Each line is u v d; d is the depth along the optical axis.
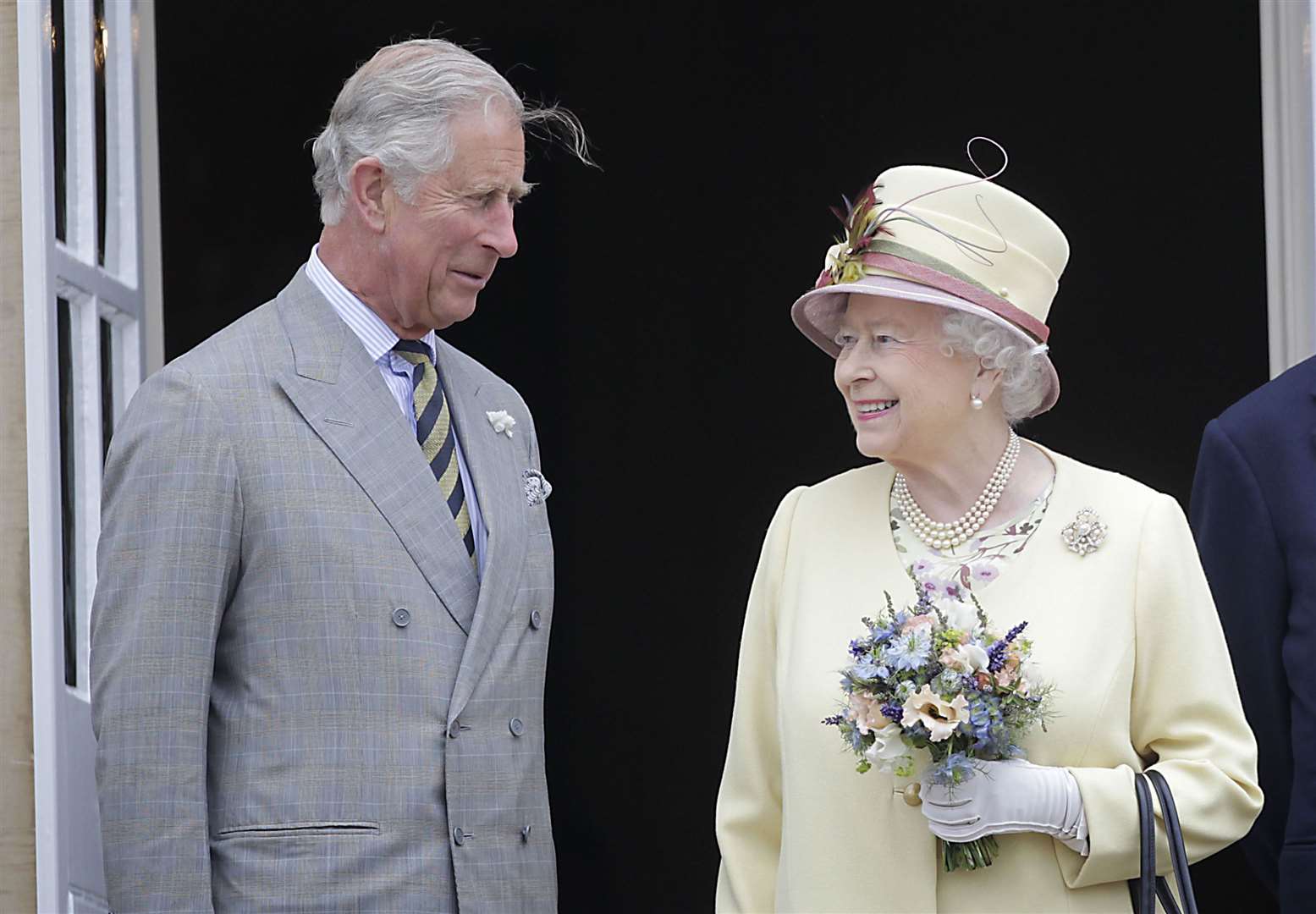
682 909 23.86
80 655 14.12
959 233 11.16
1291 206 15.70
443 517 11.70
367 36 22.80
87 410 14.55
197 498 11.09
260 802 11.04
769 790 11.66
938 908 10.84
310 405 11.52
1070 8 23.06
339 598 11.22
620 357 24.44
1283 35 15.73
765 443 24.25
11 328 13.42
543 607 12.23
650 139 24.25
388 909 11.02
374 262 11.88
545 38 24.03
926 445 11.26
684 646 24.20
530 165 24.38
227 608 11.27
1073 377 22.75
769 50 24.02
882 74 23.77
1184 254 22.59
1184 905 10.34
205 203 22.50
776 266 24.22
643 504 24.38
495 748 11.57
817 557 11.68
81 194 14.76
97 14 15.50
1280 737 12.91
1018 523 11.31
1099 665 10.78
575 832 24.06
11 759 13.15
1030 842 10.70
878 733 10.30
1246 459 12.91
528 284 24.48
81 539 14.30
